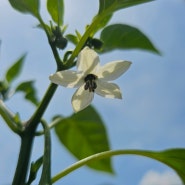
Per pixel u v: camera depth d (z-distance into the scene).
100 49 0.14
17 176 0.11
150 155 0.12
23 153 0.11
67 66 0.12
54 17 0.13
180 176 0.13
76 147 0.18
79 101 0.12
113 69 0.12
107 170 0.17
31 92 0.16
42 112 0.12
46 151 0.11
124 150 0.12
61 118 0.15
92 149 0.18
